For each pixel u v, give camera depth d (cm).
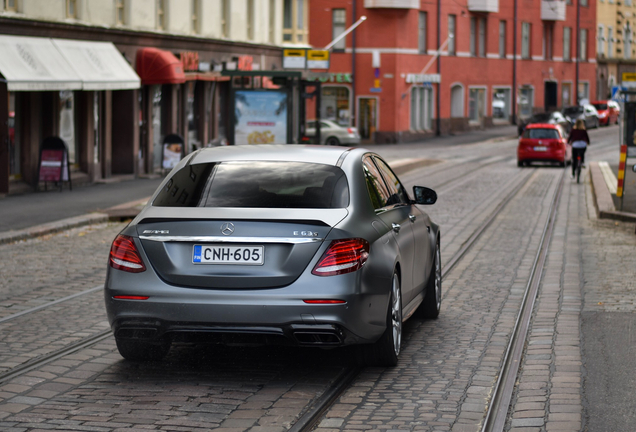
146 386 641
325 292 614
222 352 749
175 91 2936
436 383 654
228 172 699
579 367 691
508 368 698
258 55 3688
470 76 6009
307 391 632
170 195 680
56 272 1161
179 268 628
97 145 2477
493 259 1277
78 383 647
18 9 2033
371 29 5219
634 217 1741
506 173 3183
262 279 618
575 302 960
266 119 2664
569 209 2003
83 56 2248
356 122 5297
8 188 2031
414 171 3316
